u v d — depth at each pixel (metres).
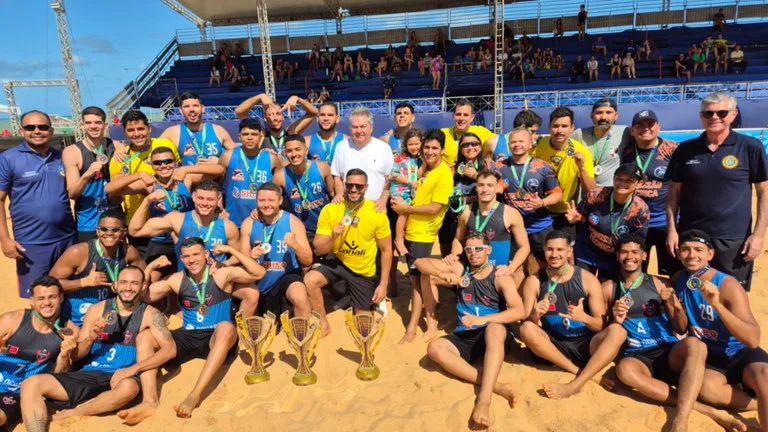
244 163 5.91
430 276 5.37
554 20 24.44
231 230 5.32
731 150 4.35
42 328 4.29
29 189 5.37
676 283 4.30
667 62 20.73
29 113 5.24
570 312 4.44
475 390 4.36
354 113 5.61
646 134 5.08
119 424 4.14
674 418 3.79
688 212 4.63
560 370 4.59
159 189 5.55
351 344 5.38
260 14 17.98
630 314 4.37
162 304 6.24
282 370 4.92
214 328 4.94
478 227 5.12
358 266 5.45
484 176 4.94
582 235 5.21
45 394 4.11
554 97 17.36
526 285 4.75
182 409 4.18
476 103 19.02
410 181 5.65
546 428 3.87
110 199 5.88
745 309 3.87
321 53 25.22
